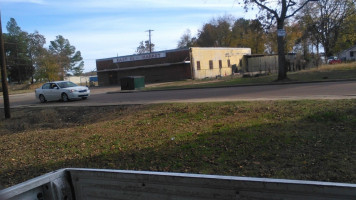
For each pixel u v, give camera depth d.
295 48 66.00
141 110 13.45
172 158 6.11
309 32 55.56
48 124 13.27
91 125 11.63
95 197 2.64
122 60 52.34
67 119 14.51
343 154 5.28
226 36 80.88
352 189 1.81
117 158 6.61
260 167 5.09
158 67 48.66
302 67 39.81
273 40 65.19
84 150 7.67
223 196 2.17
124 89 30.56
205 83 29.97
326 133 6.66
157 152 6.69
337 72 25.59
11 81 81.06
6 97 16.05
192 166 5.50
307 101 10.69
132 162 6.18
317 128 7.16
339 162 4.95
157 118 11.33
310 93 13.93
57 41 107.94
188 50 45.12
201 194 2.24
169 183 2.34
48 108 18.09
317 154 5.42
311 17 54.31
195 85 27.64
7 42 77.88
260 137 6.88
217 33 80.56
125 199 2.52
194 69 46.19
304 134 6.75
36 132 11.24
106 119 12.94
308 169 4.80
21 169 6.61
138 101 17.75
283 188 1.98
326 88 15.45
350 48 74.88
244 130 7.73
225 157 5.78
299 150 5.73
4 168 6.79
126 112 13.62
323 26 53.16
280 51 22.95
